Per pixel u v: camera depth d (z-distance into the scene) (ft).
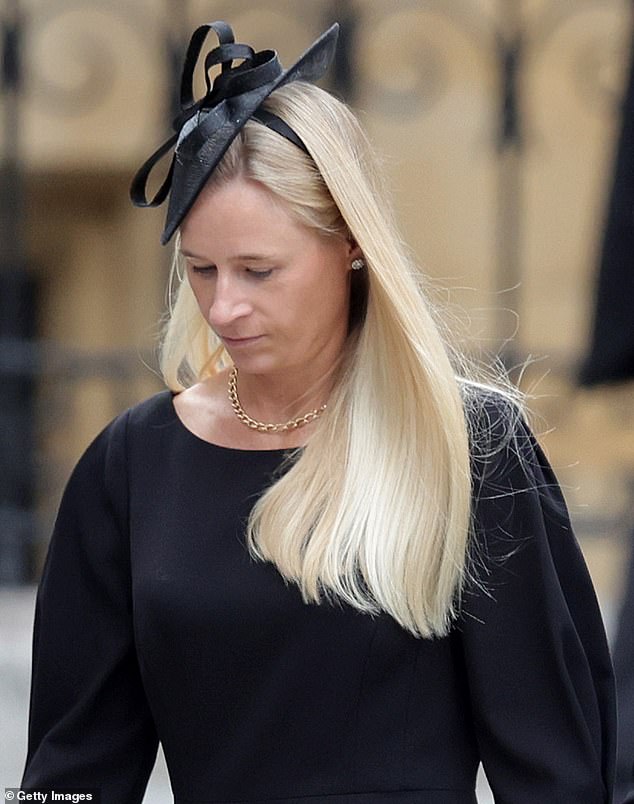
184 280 34.73
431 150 91.56
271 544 30.86
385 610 30.63
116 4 91.91
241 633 30.96
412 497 30.91
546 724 31.45
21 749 67.72
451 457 30.73
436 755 31.50
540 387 89.35
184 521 31.96
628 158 39.78
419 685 31.27
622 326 40.04
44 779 33.32
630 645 40.60
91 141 94.32
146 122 94.17
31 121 94.02
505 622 31.30
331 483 31.30
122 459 33.19
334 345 31.94
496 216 91.45
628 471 87.51
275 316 30.30
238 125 29.89
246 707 31.22
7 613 85.56
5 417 94.12
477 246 92.07
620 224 39.83
